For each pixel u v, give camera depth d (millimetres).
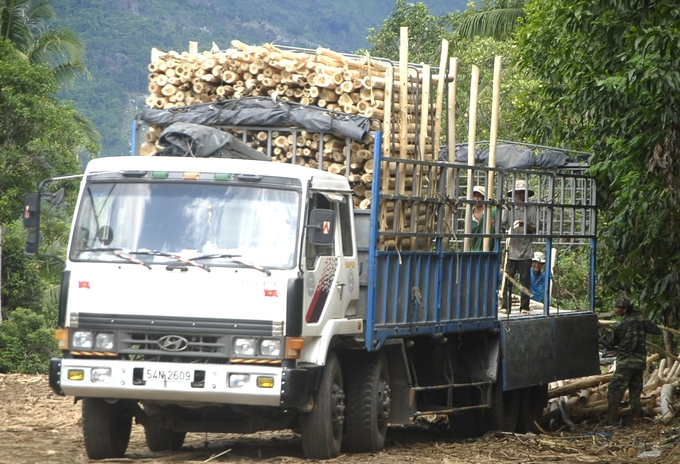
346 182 25734
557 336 35812
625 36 28203
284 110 27125
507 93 71625
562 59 39188
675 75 27141
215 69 28625
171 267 22062
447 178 29391
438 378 30219
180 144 24984
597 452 27578
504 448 27953
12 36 87188
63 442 26734
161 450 26422
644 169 32531
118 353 22125
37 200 23062
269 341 21734
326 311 23391
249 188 22688
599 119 36812
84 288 22328
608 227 40969
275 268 21953
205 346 21906
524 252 35438
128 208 22766
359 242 25969
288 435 31031
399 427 35781
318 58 27984
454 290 29828
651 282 36531
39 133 74688
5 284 72188
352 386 25641
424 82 30000
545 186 40219
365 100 27391
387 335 25984
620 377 34750
